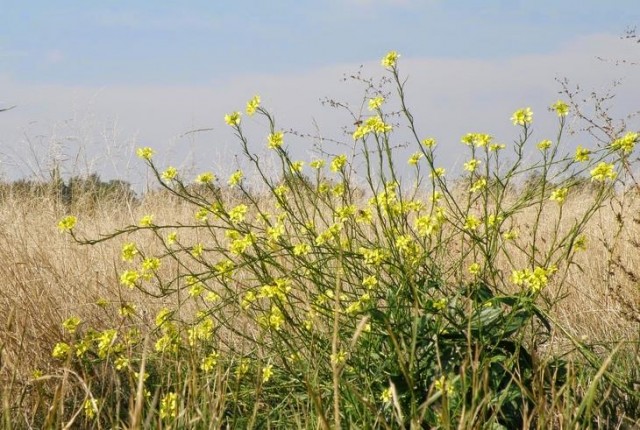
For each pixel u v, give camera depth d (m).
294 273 3.35
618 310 4.38
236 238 3.54
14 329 3.88
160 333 4.16
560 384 3.13
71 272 5.02
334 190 3.74
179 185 3.61
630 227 5.39
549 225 6.20
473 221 3.35
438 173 3.62
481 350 2.87
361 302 3.18
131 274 3.40
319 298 3.28
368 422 2.96
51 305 4.29
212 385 3.38
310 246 3.43
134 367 3.83
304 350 3.47
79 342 3.83
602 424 2.97
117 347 3.59
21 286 4.23
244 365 3.38
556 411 2.97
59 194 7.51
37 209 6.96
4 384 3.53
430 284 3.32
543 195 3.36
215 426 2.83
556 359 3.21
